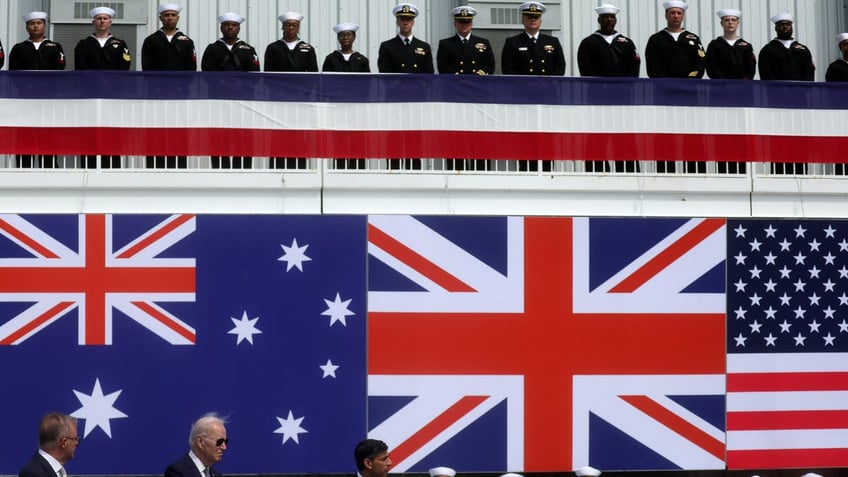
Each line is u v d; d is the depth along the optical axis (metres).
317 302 58.88
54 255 57.88
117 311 58.06
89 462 57.56
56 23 71.75
